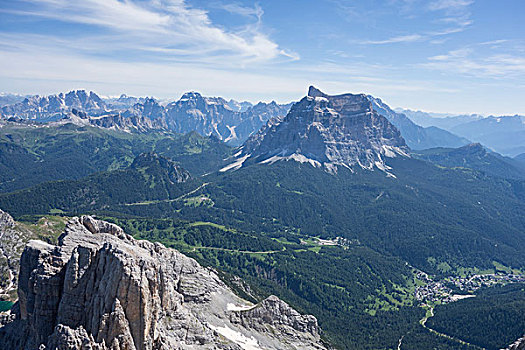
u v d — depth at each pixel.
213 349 120.50
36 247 101.81
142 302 89.06
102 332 85.12
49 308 95.06
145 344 89.50
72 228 112.75
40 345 88.62
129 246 109.25
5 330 102.44
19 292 102.12
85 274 93.44
